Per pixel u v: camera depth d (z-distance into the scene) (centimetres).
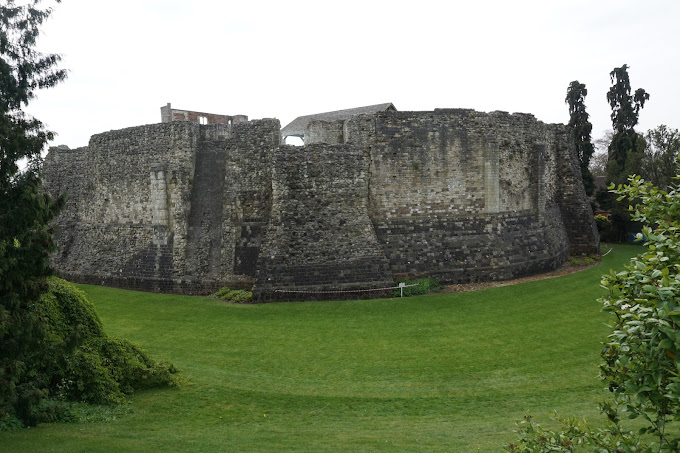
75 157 3406
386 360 1540
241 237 2583
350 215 2450
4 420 1033
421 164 2619
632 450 623
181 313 2161
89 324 1355
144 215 2839
